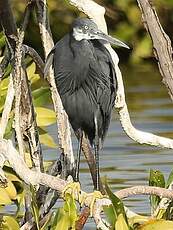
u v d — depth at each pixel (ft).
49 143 40.34
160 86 77.66
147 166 50.37
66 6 90.94
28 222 35.40
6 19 34.88
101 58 33.65
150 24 32.22
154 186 32.65
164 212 33.88
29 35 87.92
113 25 93.56
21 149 34.81
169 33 93.30
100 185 35.19
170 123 61.62
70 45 33.58
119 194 29.89
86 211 31.30
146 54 93.66
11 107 36.60
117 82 34.40
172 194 29.96
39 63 36.73
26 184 33.71
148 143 35.40
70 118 35.14
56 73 34.06
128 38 93.50
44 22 36.65
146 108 67.46
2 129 34.14
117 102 34.94
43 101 39.04
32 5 35.91
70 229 31.22
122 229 29.63
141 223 33.09
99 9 35.86
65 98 34.47
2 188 36.06
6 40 35.73
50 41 36.83
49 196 37.42
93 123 34.76
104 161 52.03
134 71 88.79
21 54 35.27
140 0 32.19
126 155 53.62
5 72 37.04
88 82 33.91
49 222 33.12
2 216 35.63
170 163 51.16
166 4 92.94
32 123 36.70
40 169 36.99
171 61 32.22
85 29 33.35
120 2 93.30
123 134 59.62
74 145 55.57
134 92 74.79
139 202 43.50
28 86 36.40
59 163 37.04
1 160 33.40
